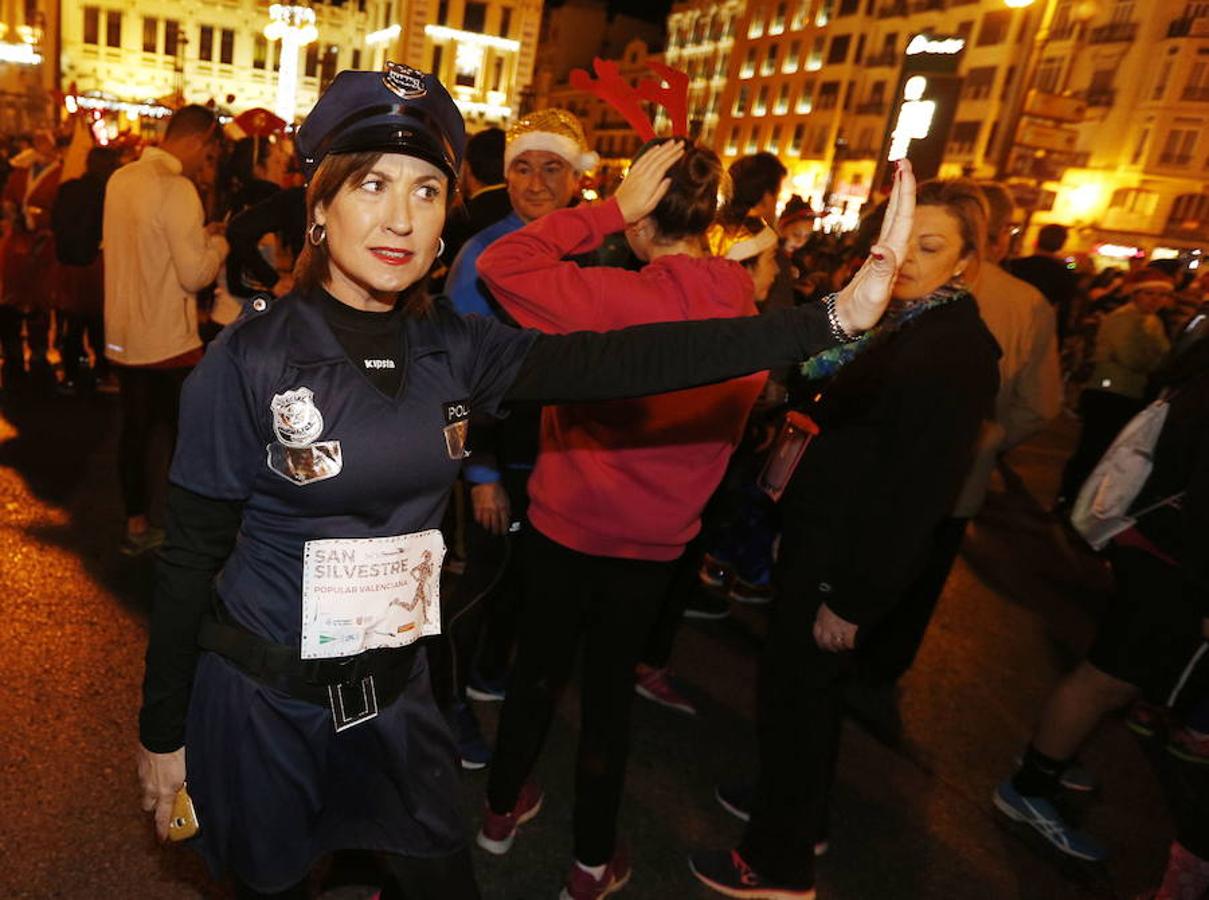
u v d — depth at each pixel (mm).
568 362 1419
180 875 2207
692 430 1872
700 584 4371
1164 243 32312
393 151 1188
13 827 2262
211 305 4430
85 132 5520
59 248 5438
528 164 2568
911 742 3324
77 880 2145
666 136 1865
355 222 1211
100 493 4375
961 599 4781
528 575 2090
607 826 2172
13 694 2770
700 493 1952
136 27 40219
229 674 1346
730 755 3078
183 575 1295
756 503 3684
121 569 3654
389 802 1478
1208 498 2254
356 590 1327
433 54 42625
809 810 2281
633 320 1731
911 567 1917
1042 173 22078
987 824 2916
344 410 1256
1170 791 3244
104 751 2584
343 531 1309
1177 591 2551
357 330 1295
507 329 1449
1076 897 2646
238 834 1387
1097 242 33938
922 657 4023
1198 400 2402
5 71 32531
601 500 1914
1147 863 2838
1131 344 5887
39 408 5523
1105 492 2600
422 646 1496
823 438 2070
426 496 1367
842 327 1341
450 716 2635
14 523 3932
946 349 1904
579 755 2152
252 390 1223
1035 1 12164
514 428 2500
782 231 5402
